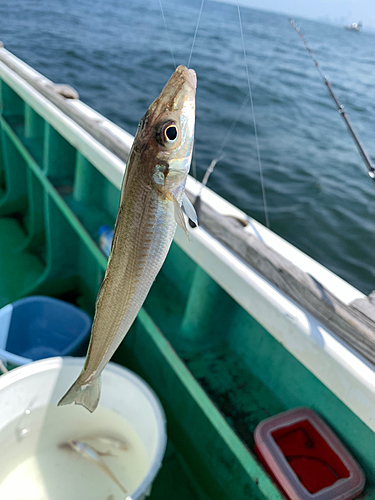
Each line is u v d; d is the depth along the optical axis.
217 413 0.58
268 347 0.62
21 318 0.93
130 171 0.32
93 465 0.63
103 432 0.67
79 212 0.96
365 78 5.15
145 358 0.83
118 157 0.81
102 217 0.96
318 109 3.77
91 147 0.86
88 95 3.51
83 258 1.08
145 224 0.34
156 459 0.51
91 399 0.43
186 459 0.73
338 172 2.62
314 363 0.46
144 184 0.33
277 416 0.55
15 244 1.28
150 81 4.12
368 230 2.11
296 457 0.52
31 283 1.13
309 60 5.96
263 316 0.52
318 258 1.91
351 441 0.52
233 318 0.69
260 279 0.54
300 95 4.12
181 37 6.87
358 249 1.98
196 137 2.91
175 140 0.32
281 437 0.54
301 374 0.58
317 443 0.54
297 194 2.35
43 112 1.06
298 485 0.48
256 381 0.64
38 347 0.94
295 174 2.54
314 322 0.48
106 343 0.38
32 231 1.24
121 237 0.34
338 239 2.04
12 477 0.60
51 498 0.58
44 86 1.12
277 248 0.62
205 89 3.99
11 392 0.61
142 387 0.62
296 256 0.60
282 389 0.61
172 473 0.72
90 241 0.88
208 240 0.61
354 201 2.33
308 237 2.03
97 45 5.43
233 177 2.45
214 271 0.59
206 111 3.43
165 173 0.33
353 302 0.48
